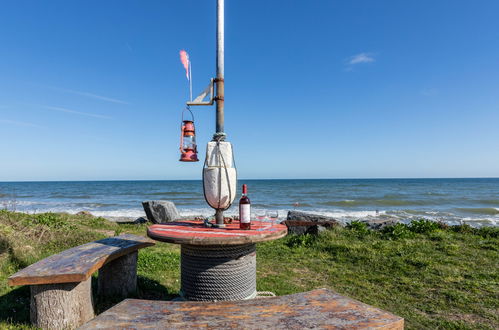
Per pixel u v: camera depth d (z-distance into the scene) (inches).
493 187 2874.0
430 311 150.4
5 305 133.3
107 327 64.6
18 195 1915.6
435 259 228.5
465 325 135.6
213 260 106.5
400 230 311.0
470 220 757.3
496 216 851.4
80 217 462.0
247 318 68.5
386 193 1994.3
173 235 103.0
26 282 104.4
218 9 119.9
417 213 916.0
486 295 167.0
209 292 106.3
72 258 123.6
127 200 1524.4
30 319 113.8
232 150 116.6
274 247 281.6
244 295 110.1
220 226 117.2
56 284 109.1
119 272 150.1
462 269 207.2
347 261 236.5
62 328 109.0
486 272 199.6
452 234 306.2
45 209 1025.5
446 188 2669.8
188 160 123.9
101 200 1523.1
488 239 287.6
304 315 69.7
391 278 196.9
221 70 119.1
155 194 1961.1
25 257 197.5
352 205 1251.8
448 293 169.0
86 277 107.0
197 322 66.8
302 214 390.3
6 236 221.1
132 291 154.3
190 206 1208.8
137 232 386.9
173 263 223.6
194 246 107.6
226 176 113.0
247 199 116.1
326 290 85.4
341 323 65.8
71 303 111.1
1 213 306.7
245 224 114.5
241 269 109.3
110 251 134.3
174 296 163.2
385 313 70.9
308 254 258.1
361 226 340.8
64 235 271.6
